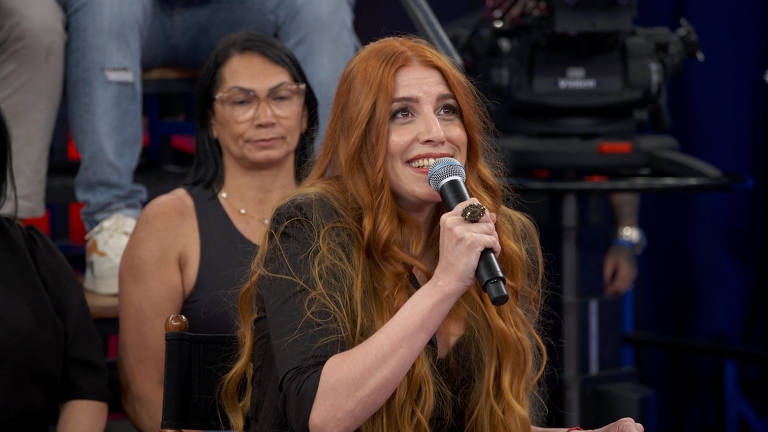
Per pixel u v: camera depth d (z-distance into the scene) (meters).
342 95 4.92
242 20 8.03
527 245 5.43
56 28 7.33
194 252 6.43
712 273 12.92
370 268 4.71
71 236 10.02
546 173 9.38
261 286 4.61
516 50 9.34
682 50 9.38
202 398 5.09
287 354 4.30
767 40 12.53
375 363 4.05
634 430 4.80
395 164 4.74
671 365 13.07
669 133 12.98
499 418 4.85
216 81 6.69
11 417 5.77
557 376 9.52
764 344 12.77
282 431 4.50
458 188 4.36
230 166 6.71
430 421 4.77
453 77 4.83
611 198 10.75
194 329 6.37
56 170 8.80
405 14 12.64
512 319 5.08
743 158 12.62
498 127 9.48
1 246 5.99
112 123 7.46
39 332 5.86
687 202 13.03
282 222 4.70
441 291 4.09
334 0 7.84
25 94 7.25
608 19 8.88
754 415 11.87
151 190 8.54
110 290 7.27
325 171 5.05
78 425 5.93
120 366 6.47
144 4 7.68
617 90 9.16
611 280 10.74
